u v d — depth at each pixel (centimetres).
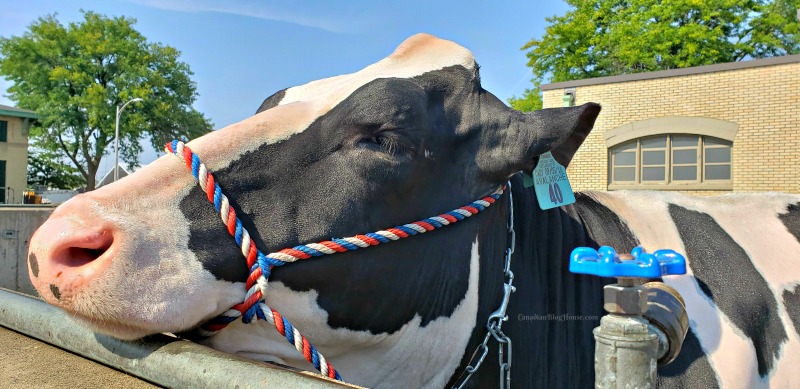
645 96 1444
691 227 331
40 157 5019
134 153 4281
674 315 171
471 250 250
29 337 230
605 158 1494
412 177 228
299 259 208
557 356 279
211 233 197
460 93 252
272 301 208
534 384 272
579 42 2816
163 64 4200
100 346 182
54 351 210
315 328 218
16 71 4034
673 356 174
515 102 3538
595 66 2862
